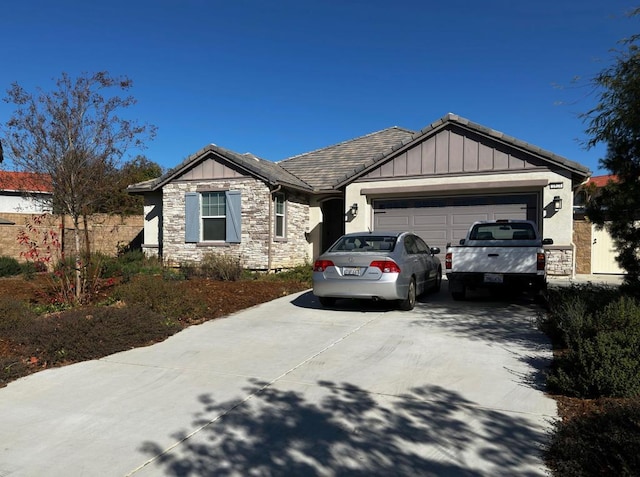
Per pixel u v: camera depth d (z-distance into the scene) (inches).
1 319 262.7
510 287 368.8
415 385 198.4
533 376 206.8
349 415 170.4
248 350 255.9
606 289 330.3
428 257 421.1
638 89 237.1
